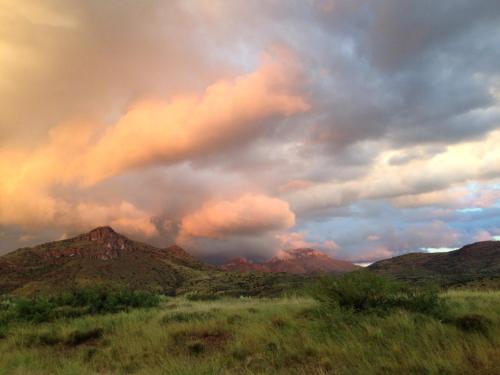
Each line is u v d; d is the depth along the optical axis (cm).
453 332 894
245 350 1018
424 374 710
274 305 1641
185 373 810
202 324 1339
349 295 1220
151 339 1208
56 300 2242
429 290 1215
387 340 895
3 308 2330
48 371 1004
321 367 810
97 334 1449
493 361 714
